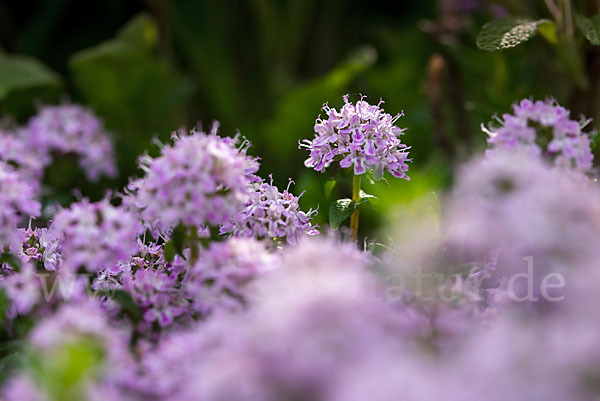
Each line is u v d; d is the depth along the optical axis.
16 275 0.30
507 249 0.29
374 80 0.57
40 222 0.39
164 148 0.30
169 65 0.59
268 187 0.32
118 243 0.30
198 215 0.30
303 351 0.26
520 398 0.25
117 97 0.57
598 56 0.39
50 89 0.58
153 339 0.30
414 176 0.33
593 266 0.26
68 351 0.26
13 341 0.30
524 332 0.26
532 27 0.37
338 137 0.32
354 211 0.33
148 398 0.28
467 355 0.26
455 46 0.45
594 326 0.26
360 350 0.26
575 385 0.25
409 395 0.25
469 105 0.43
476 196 0.29
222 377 0.26
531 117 0.32
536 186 0.28
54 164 0.44
